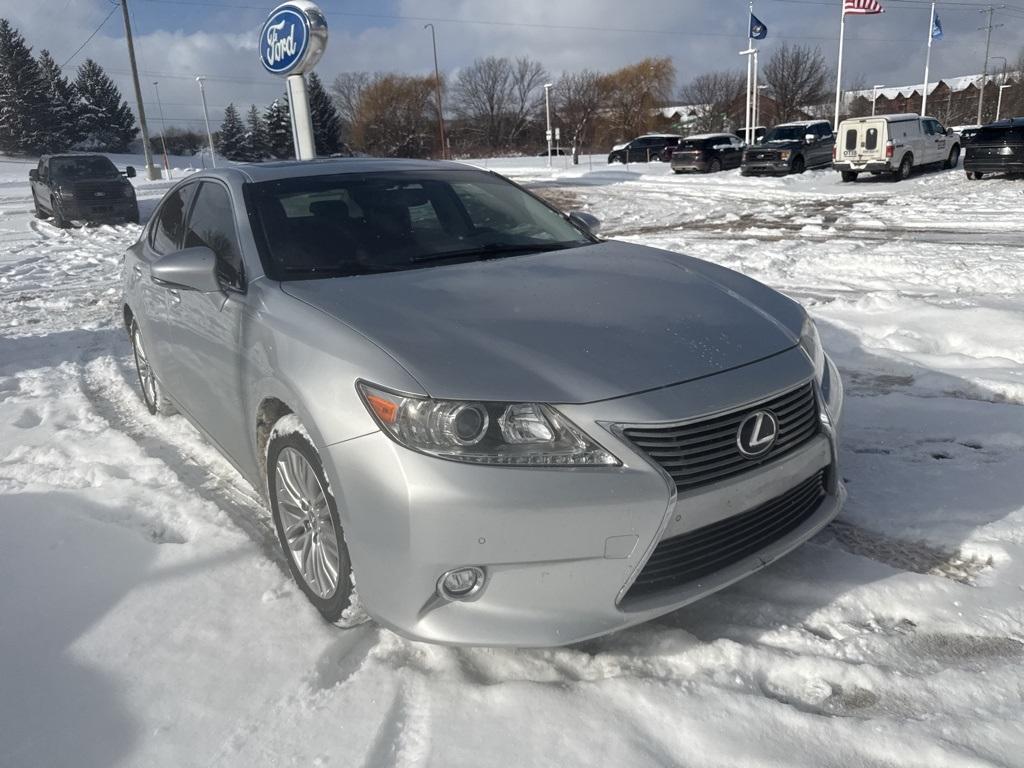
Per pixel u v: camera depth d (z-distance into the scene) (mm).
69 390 5398
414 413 2152
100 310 8258
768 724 2100
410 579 2164
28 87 71562
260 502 3576
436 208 3535
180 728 2197
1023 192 16000
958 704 2158
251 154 81688
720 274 3229
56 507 3535
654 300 2748
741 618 2592
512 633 2176
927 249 9484
